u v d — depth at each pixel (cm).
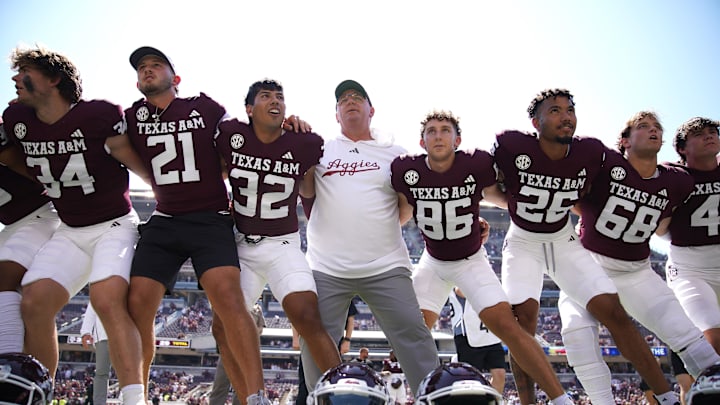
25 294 368
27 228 425
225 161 406
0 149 403
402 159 447
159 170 396
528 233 466
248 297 402
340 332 439
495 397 243
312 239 458
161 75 397
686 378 571
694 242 494
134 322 362
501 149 452
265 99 392
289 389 2106
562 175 441
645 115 452
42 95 379
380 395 248
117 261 373
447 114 428
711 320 461
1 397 229
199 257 382
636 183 456
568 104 426
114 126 393
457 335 705
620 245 466
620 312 428
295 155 410
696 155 483
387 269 439
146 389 369
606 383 448
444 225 443
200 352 2398
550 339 2506
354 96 467
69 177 389
